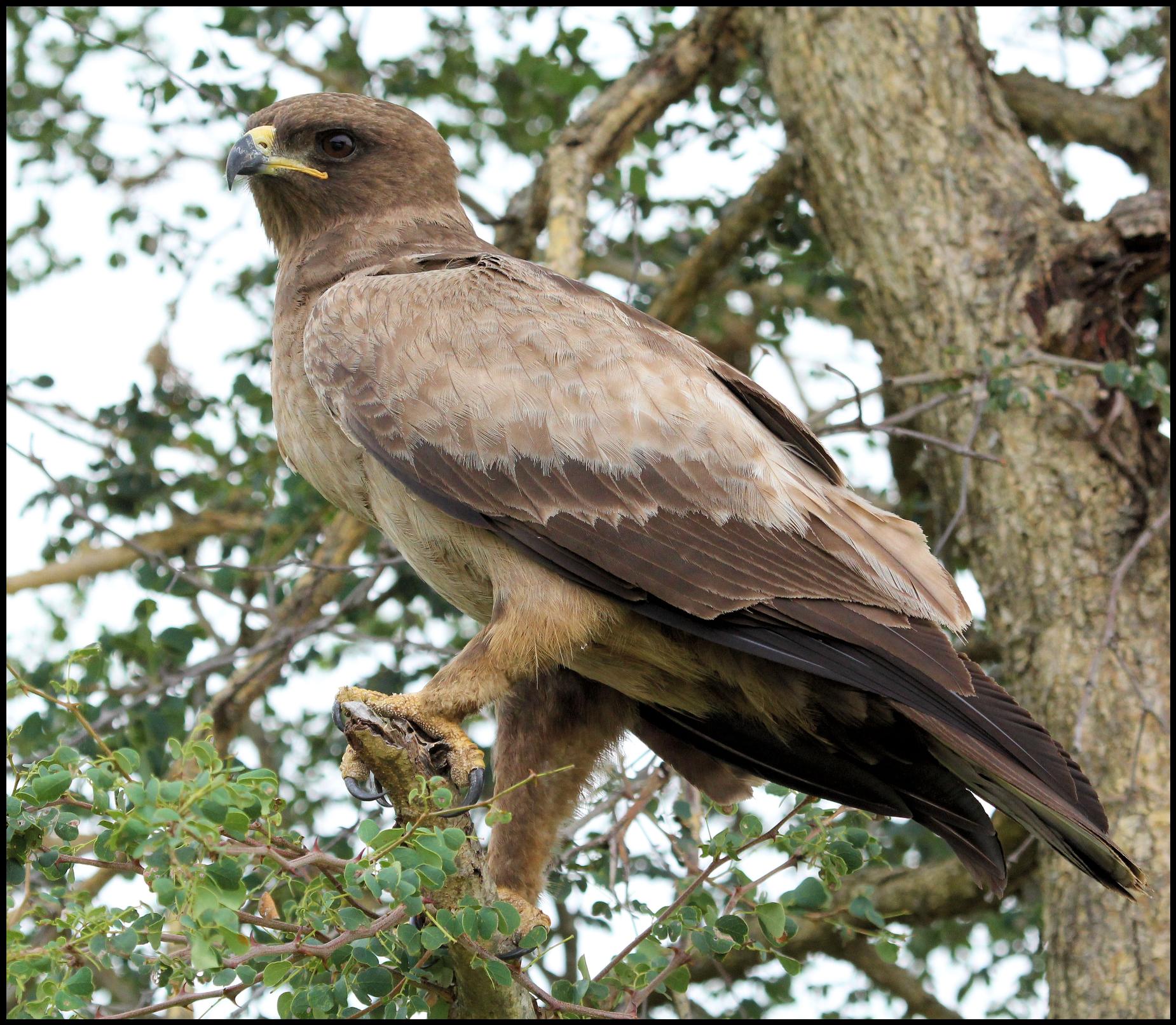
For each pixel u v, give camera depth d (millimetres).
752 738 8492
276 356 8703
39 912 6137
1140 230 11625
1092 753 10336
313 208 9375
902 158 12547
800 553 7465
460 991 7066
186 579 10055
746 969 11383
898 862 11945
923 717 7230
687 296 12578
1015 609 11055
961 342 11695
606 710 8484
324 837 9734
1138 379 10289
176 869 5176
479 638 7629
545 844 8367
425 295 8008
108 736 9445
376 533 11484
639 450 7559
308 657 10766
